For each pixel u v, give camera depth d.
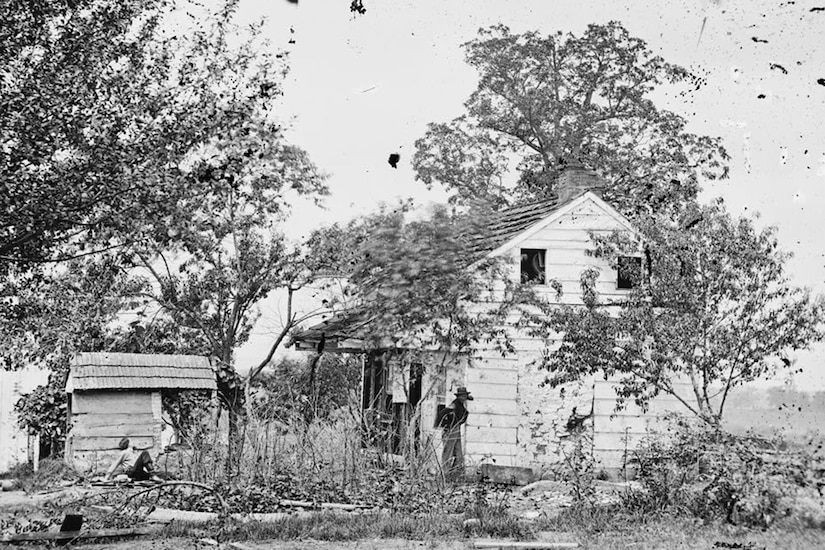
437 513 14.13
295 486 15.78
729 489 12.91
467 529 12.78
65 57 14.68
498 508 14.22
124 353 24.80
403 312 19.66
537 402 21.20
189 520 13.48
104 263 20.45
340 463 16.59
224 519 13.01
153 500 15.21
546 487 18.16
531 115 36.44
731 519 12.88
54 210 13.75
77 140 14.16
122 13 15.23
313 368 21.27
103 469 22.58
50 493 17.80
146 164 14.87
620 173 34.31
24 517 14.37
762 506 12.45
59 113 13.95
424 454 16.83
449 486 16.53
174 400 24.92
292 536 12.52
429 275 19.77
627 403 21.19
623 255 18.91
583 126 35.78
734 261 16.98
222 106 16.62
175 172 15.29
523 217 24.41
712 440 13.83
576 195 22.56
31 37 14.28
